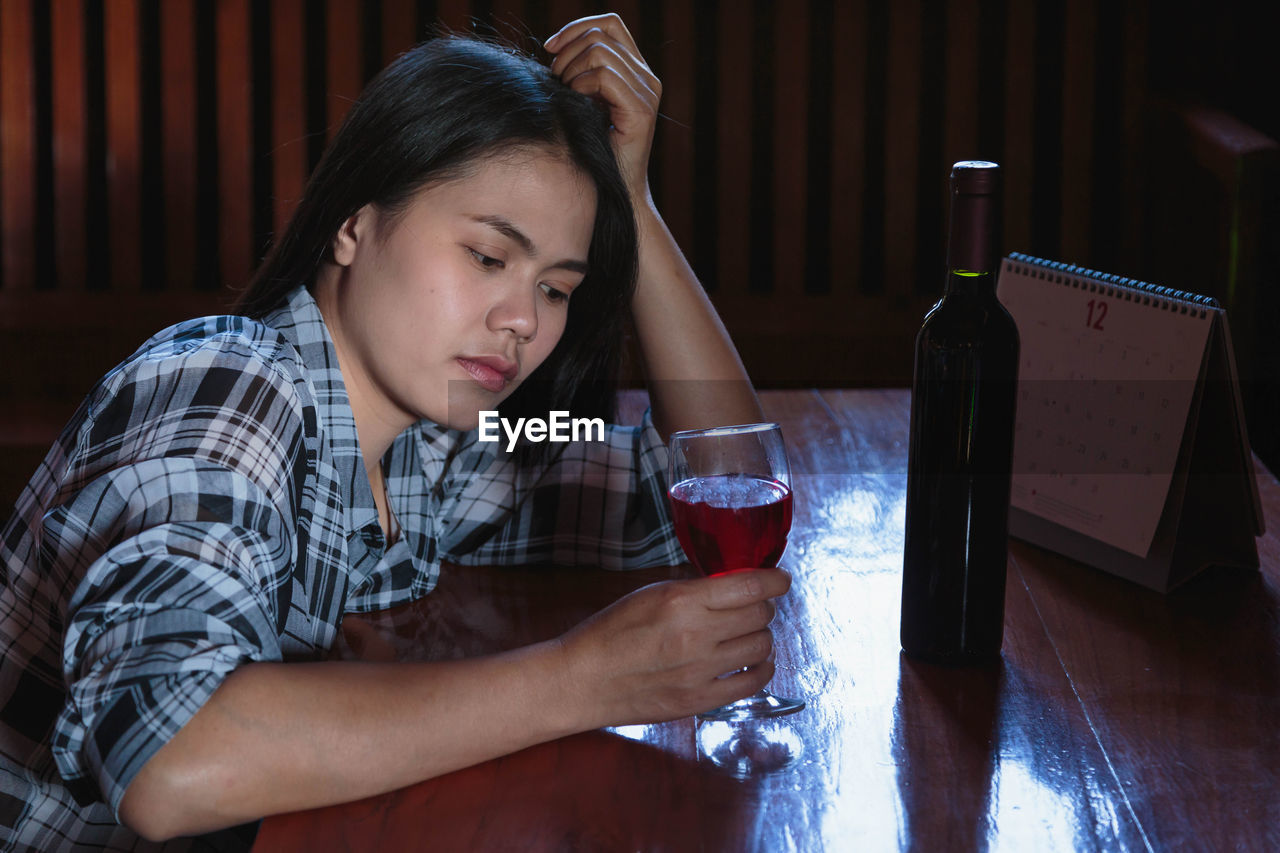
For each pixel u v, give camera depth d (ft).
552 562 3.87
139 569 2.50
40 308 9.07
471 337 3.15
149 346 3.16
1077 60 9.20
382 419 3.47
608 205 3.58
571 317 3.89
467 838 2.36
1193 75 10.03
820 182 10.24
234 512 2.68
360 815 2.44
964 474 2.96
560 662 2.65
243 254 9.21
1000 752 2.65
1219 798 2.48
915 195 9.32
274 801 2.41
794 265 9.39
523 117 3.07
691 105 9.22
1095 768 2.59
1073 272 3.73
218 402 2.82
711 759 2.63
